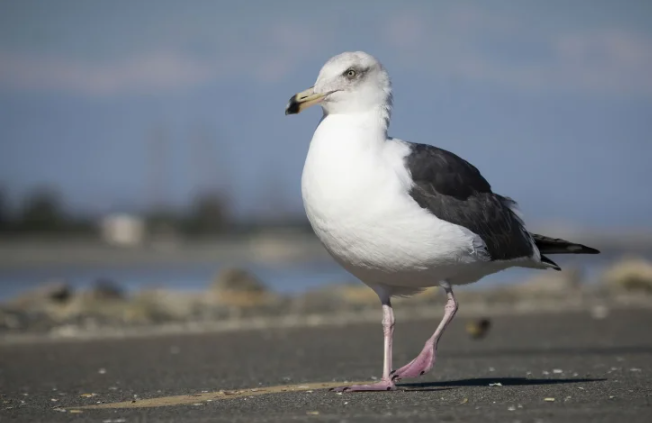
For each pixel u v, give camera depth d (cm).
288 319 2078
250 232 8500
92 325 1977
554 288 2647
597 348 1556
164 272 4919
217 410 895
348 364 1420
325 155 995
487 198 1059
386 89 1035
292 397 980
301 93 1037
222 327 1947
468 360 1435
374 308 2258
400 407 873
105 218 8175
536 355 1479
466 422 778
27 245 6744
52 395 1134
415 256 986
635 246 8225
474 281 1090
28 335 1842
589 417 790
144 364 1462
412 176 1002
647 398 902
